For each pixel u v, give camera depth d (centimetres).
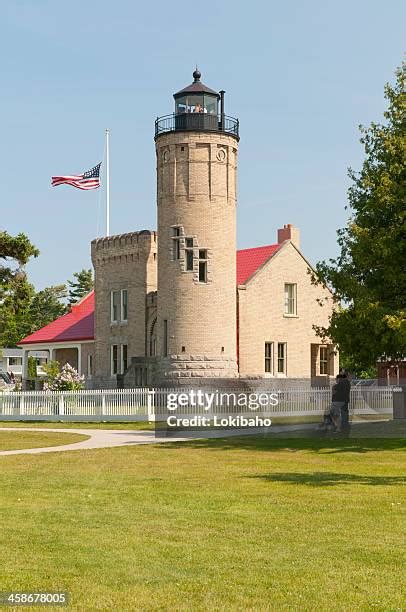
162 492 1585
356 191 2914
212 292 4366
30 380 6234
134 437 3025
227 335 4419
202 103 4425
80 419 3938
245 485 1677
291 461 2145
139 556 1056
